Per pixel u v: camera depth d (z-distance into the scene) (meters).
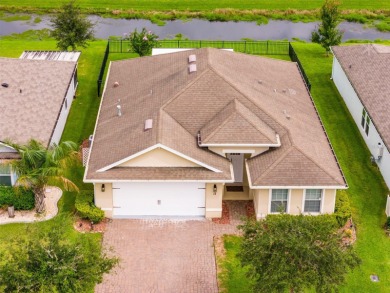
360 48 49.25
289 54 57.25
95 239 33.03
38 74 42.50
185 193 34.38
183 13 70.31
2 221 34.25
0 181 35.69
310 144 35.88
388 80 43.72
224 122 34.78
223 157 34.97
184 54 42.75
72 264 24.55
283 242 25.69
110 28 66.31
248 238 27.45
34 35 63.47
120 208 34.72
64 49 53.56
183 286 30.36
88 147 41.12
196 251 32.56
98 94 48.41
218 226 34.38
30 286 23.73
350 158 41.22
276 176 33.44
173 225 34.34
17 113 38.28
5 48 57.25
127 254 32.22
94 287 29.94
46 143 36.12
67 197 36.44
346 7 72.75
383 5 73.56
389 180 37.88
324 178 33.44
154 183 33.91
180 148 33.47
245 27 67.75
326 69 54.41
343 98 48.69
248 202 36.34
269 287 25.69
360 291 30.36
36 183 33.28
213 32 66.06
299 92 42.75
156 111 36.16
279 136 35.56
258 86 39.84
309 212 34.44
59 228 26.31
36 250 24.61
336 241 26.44
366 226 34.94
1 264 25.19
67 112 44.94
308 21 69.69
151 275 30.92
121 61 46.53
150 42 52.91
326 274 25.53
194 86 36.91
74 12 53.47
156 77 41.31
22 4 71.06
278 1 73.69
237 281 30.70
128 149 33.91
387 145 37.44
